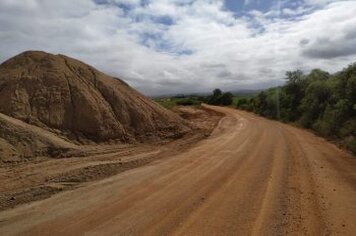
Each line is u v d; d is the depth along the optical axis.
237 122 36.53
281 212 8.34
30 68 23.48
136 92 28.58
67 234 7.00
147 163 14.98
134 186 10.80
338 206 8.87
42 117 20.33
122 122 23.47
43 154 16.38
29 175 12.71
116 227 7.37
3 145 15.55
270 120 41.31
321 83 32.31
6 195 10.12
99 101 23.08
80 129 20.97
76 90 22.44
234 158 15.64
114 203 9.04
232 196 9.64
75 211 8.40
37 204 9.06
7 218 7.98
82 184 11.30
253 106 58.41
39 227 7.37
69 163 14.90
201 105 72.56
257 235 6.98
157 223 7.61
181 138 23.97
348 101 23.22
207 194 9.84
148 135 23.58
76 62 26.14
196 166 13.93
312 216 8.10
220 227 7.38
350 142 18.33
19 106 20.30
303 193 9.97
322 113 29.42
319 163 14.47
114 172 13.20
